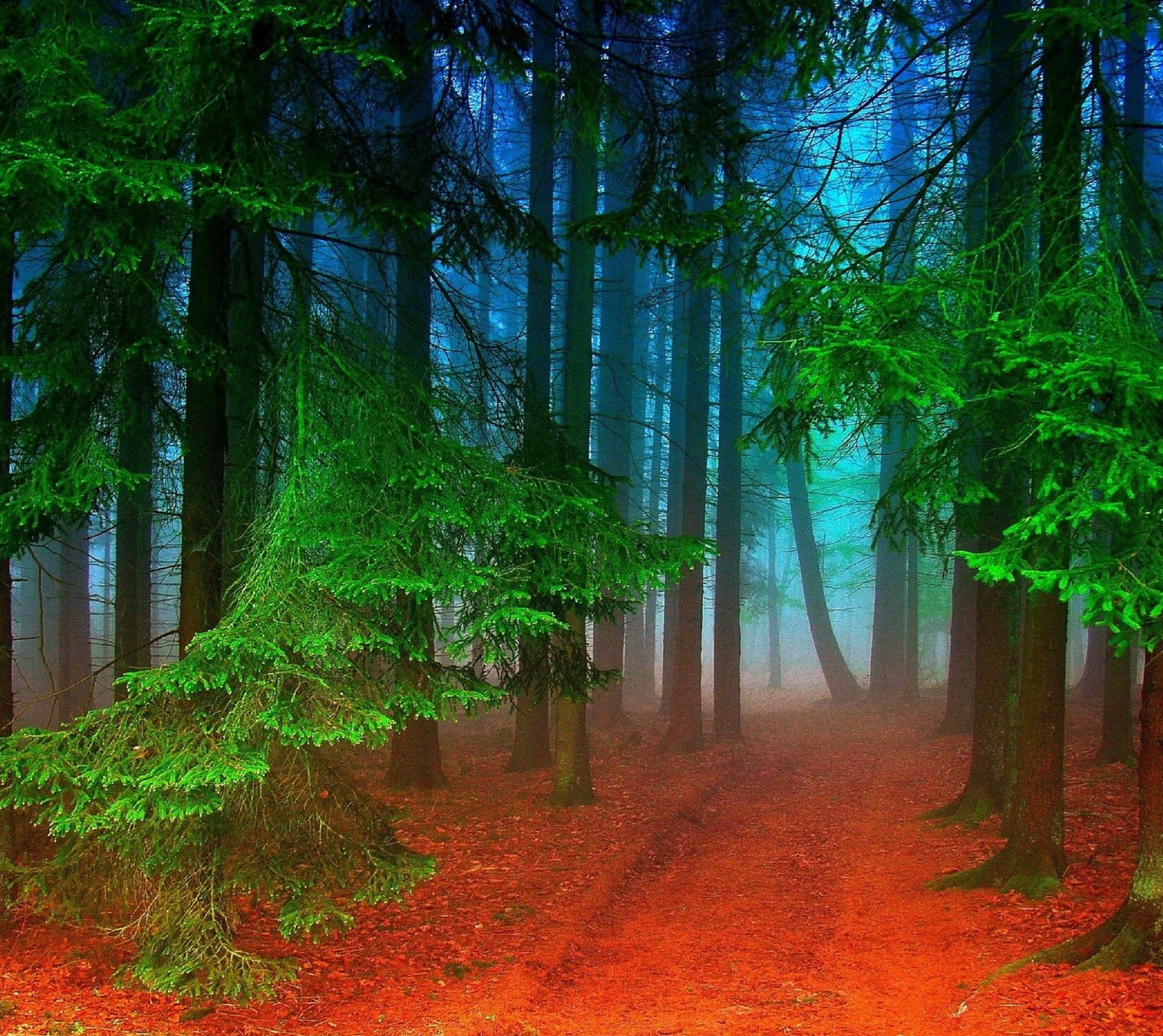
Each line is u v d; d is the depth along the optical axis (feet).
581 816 43.42
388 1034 20.84
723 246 46.60
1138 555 16.33
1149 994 19.95
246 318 26.86
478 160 31.60
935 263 23.50
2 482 23.00
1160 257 21.49
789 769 60.49
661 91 28.25
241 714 20.38
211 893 21.83
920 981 23.41
